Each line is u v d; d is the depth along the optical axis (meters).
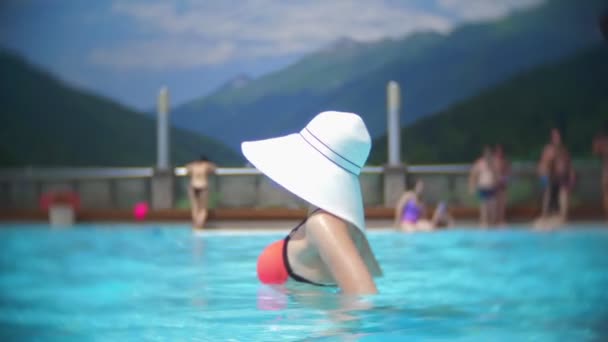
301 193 2.66
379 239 8.93
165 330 2.36
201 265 4.84
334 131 2.75
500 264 5.65
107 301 3.46
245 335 2.22
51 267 5.85
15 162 40.91
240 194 14.59
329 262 2.64
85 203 16.88
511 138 42.12
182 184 15.73
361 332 2.26
